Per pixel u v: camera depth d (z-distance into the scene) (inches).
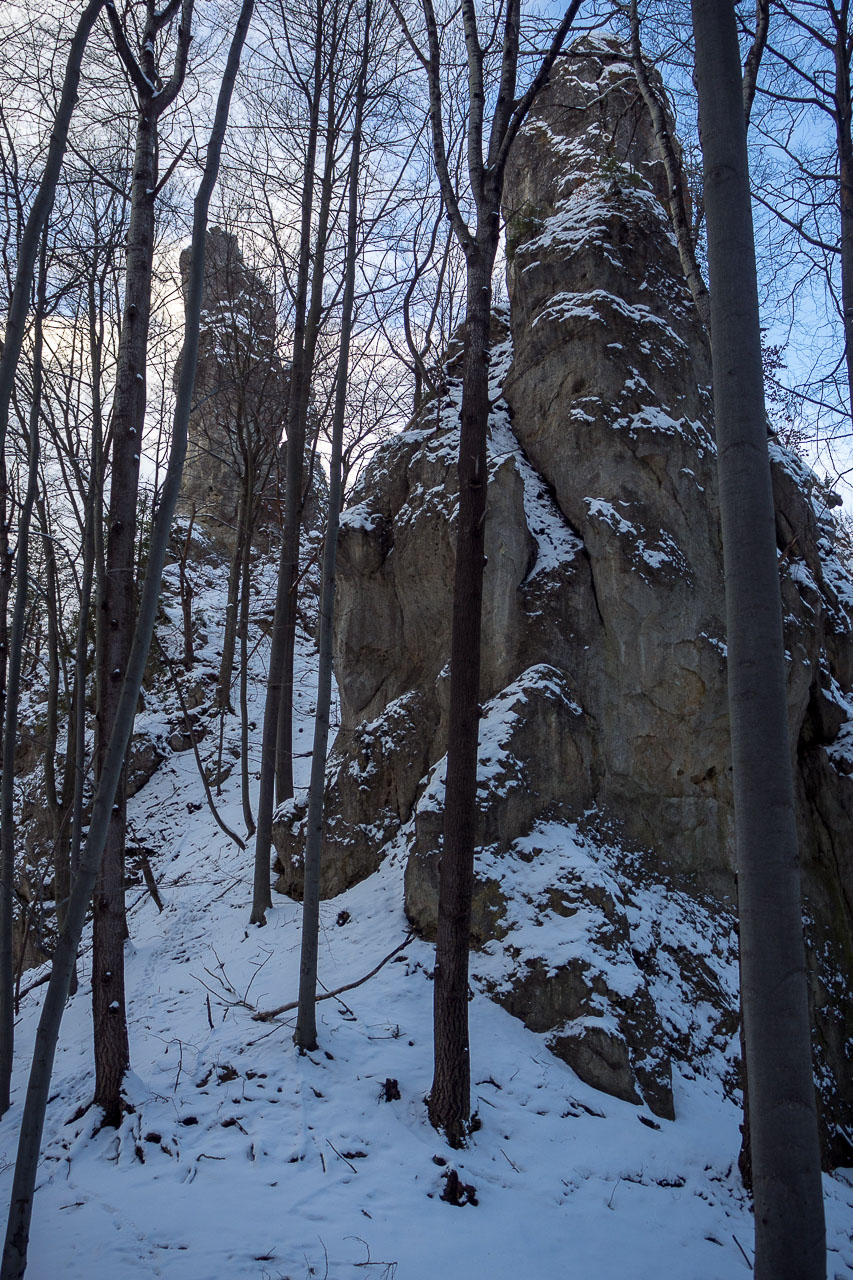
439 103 309.9
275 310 670.5
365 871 404.2
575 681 384.2
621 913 326.0
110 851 281.7
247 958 374.9
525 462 432.1
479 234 289.9
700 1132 279.4
